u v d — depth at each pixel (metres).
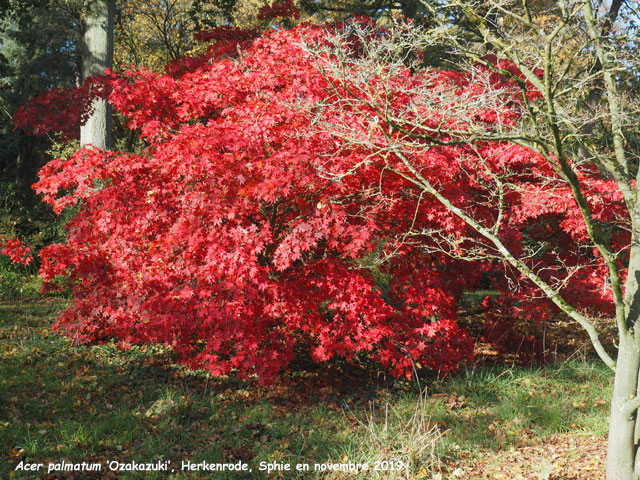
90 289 7.28
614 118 4.89
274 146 6.32
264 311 6.47
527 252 8.53
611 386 7.57
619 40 5.19
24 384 6.52
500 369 8.19
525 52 4.96
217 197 5.87
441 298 7.45
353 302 6.59
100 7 13.30
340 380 7.61
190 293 6.13
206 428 5.79
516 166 8.08
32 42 20.89
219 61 8.23
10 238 12.32
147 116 7.34
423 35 5.08
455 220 6.65
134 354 8.08
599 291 7.52
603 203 6.91
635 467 4.18
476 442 5.76
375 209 6.48
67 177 6.38
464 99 4.78
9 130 21.59
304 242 5.95
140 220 6.55
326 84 6.81
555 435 6.06
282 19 15.59
